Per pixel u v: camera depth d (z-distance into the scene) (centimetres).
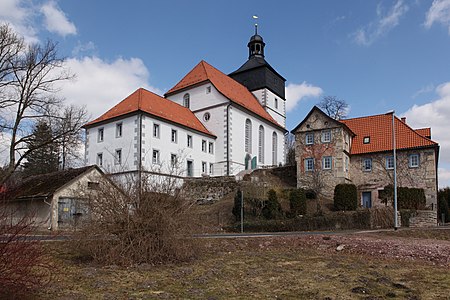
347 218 2728
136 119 3800
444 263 1338
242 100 5122
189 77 5209
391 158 3712
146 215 1234
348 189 3131
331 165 3706
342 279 1053
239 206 2755
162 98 4538
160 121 3978
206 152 4547
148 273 1095
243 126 4872
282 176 4216
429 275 1124
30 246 671
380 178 3731
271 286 972
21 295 677
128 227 1220
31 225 673
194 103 4912
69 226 1367
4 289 628
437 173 4209
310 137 3875
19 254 646
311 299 854
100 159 4062
